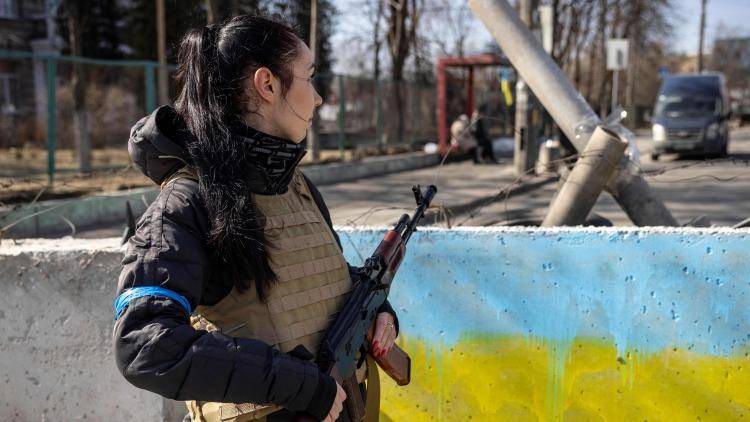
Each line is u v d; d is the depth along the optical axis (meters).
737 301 2.59
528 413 2.77
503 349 2.77
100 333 2.88
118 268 2.85
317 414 1.46
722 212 9.56
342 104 18.69
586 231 2.68
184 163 1.59
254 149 1.56
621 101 55.06
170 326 1.35
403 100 22.69
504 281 2.74
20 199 9.45
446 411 2.82
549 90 4.44
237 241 1.47
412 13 25.03
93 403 2.92
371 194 13.06
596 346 2.70
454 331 2.79
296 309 1.58
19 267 2.89
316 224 1.72
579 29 37.47
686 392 2.65
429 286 2.79
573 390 2.73
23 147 14.66
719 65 82.81
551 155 15.65
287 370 1.40
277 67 1.58
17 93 14.72
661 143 20.02
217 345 1.36
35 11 30.67
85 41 29.09
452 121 22.56
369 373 1.85
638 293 2.66
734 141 28.86
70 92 14.11
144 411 2.89
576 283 2.70
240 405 1.55
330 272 1.70
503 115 26.94
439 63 20.98
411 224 1.98
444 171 17.89
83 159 13.95
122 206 10.70
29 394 2.95
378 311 1.85
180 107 1.60
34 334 2.92
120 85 14.65
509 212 5.27
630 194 4.10
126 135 14.82
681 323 2.63
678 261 2.62
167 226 1.45
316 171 15.19
